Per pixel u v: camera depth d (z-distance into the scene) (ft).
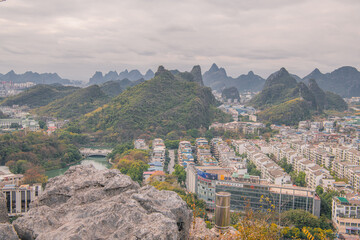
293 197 595.47
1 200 136.36
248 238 151.43
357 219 554.05
